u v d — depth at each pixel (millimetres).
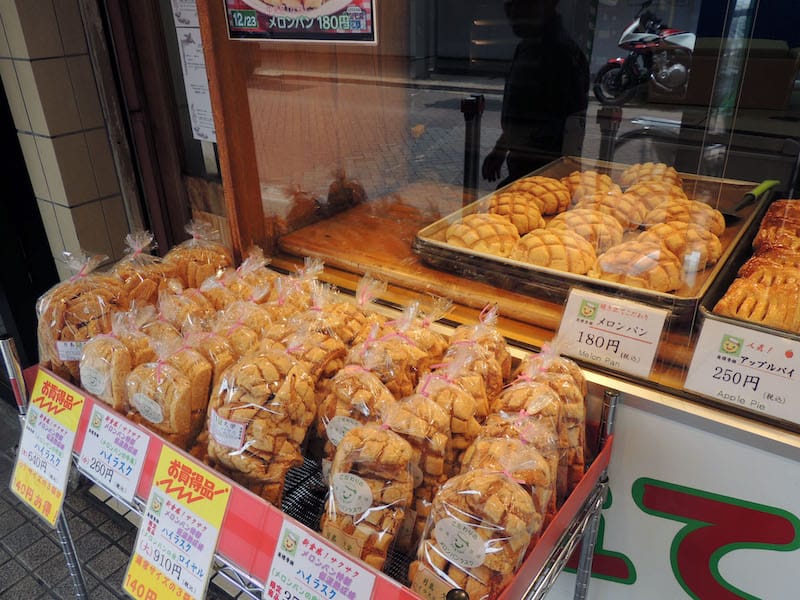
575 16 1544
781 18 1241
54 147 2227
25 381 1413
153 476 1105
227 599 1898
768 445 1059
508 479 922
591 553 1254
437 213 1811
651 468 1208
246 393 1081
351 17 1394
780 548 1124
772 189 1564
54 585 1990
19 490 1334
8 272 2455
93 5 2160
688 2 1312
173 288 1498
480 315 1350
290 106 1777
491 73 1744
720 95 1346
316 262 1578
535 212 1620
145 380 1172
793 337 1033
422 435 1003
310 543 912
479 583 871
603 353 1240
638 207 1489
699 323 1148
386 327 1266
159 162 2459
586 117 1643
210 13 1535
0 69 2219
